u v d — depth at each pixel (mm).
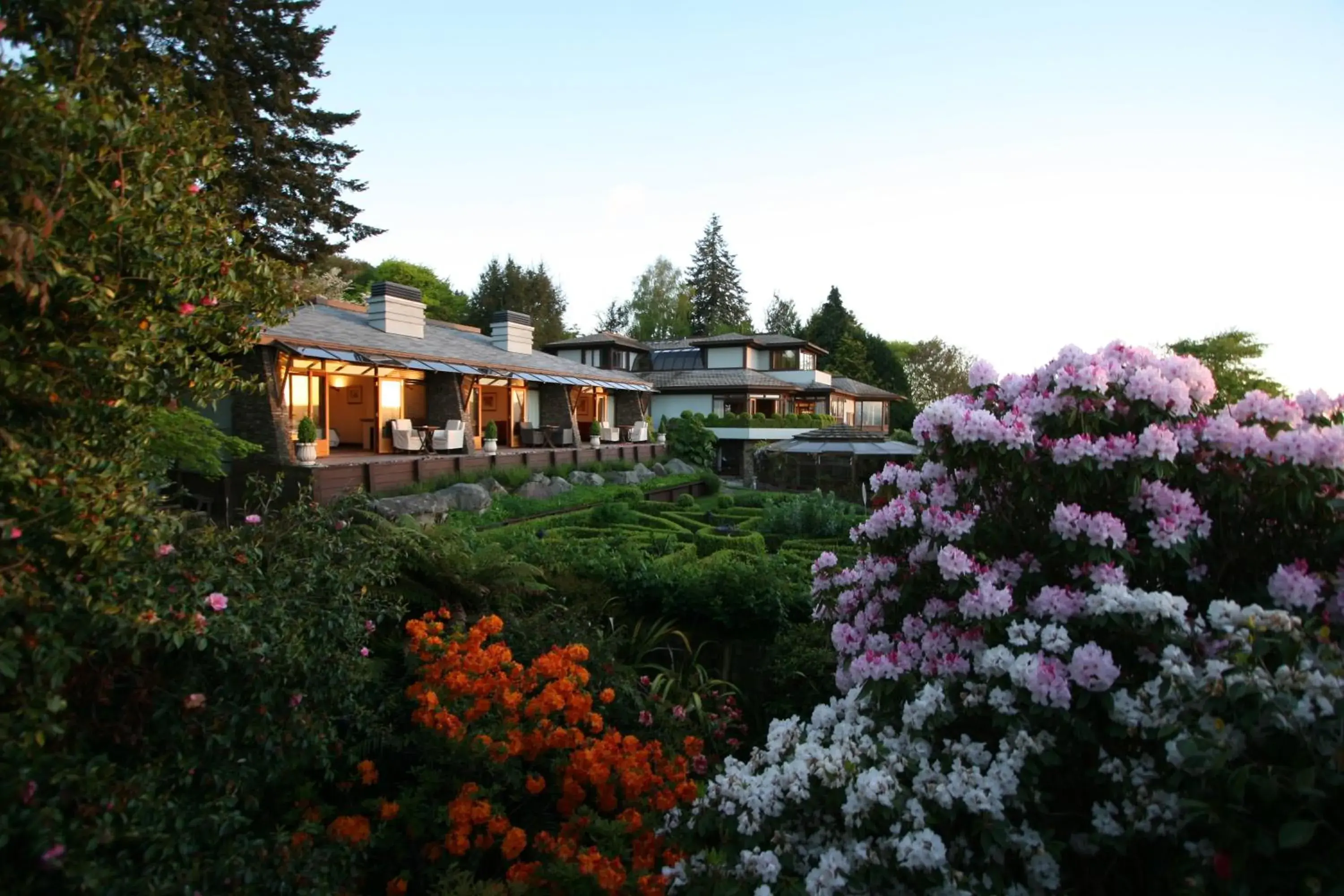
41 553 2305
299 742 3057
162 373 2844
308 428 14508
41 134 2273
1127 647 2689
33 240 2072
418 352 18797
